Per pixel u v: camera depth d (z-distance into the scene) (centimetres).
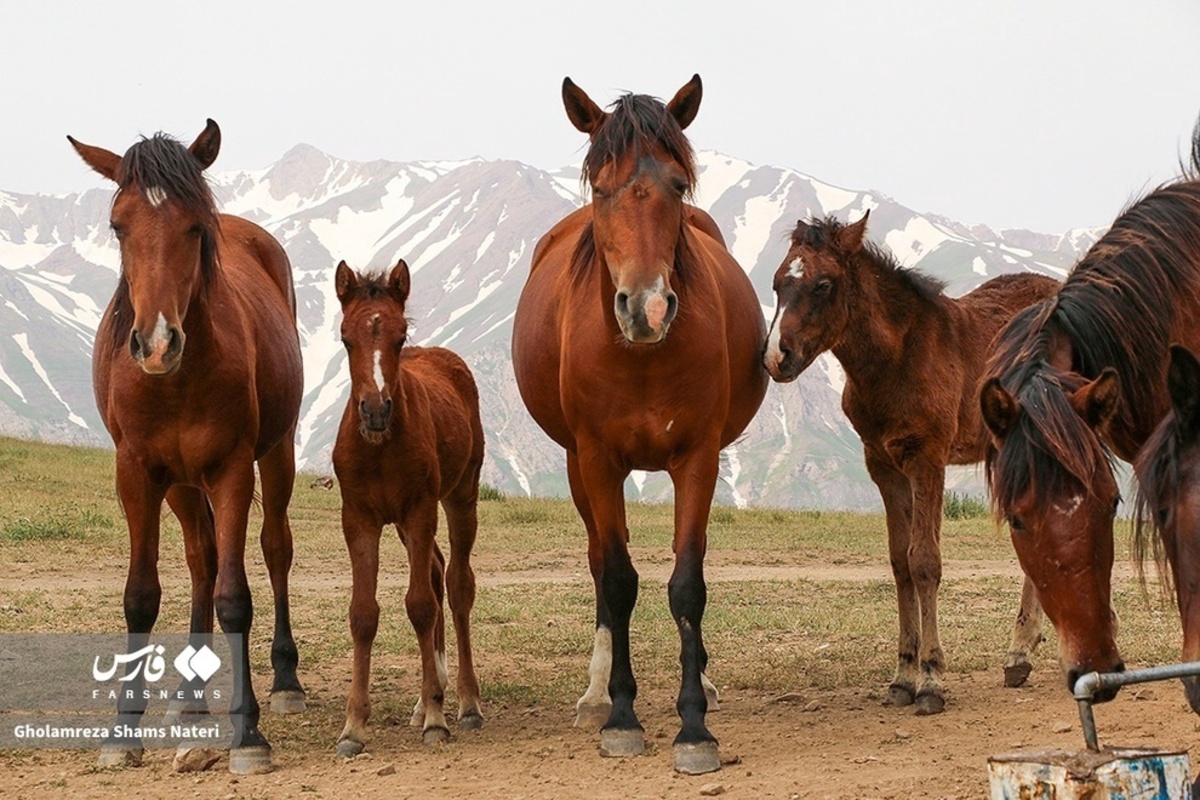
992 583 1516
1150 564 1590
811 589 1502
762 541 2077
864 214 863
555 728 808
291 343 897
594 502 748
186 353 731
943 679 930
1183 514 495
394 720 841
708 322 728
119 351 748
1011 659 891
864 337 859
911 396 859
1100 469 560
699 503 728
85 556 1677
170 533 1864
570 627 1209
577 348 738
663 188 680
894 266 884
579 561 1812
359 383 751
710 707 843
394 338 767
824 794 603
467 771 694
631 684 735
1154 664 938
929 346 871
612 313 705
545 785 654
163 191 706
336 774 697
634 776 665
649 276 661
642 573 1711
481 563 1786
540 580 1622
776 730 769
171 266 699
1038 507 561
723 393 743
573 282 769
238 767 704
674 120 704
